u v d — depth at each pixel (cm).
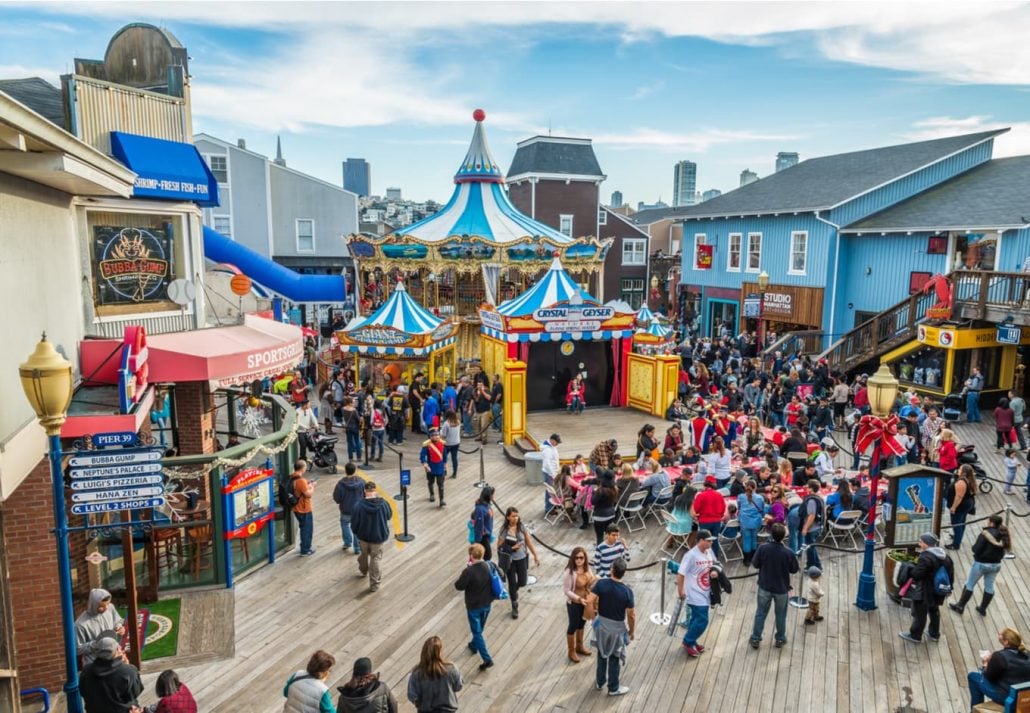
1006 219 2284
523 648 939
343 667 891
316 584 1117
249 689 841
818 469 1432
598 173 4478
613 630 809
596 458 1418
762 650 938
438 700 650
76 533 941
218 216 3675
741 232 3347
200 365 1098
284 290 2191
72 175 763
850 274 2859
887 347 2447
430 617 1015
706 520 1152
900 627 999
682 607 1033
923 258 2553
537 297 2047
